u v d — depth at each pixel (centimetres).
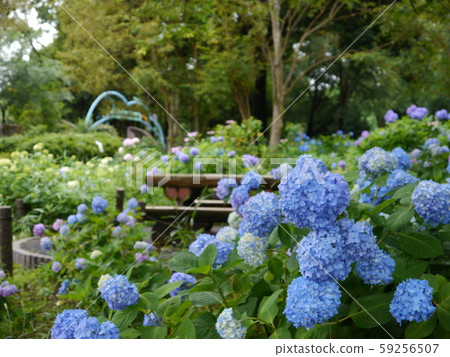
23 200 464
